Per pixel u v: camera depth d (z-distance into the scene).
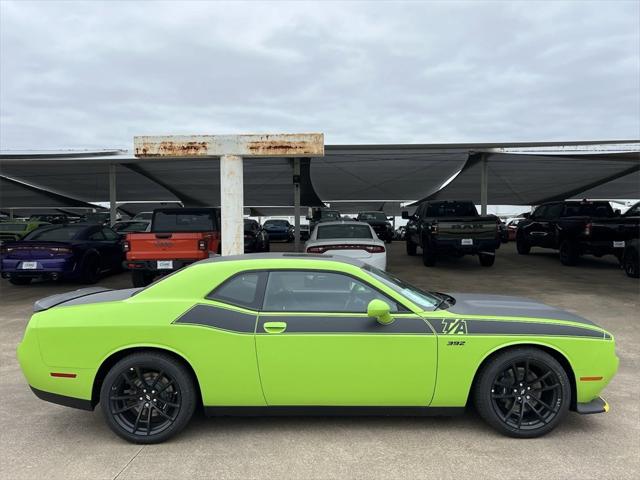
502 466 3.42
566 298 9.59
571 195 30.11
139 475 3.32
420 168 20.09
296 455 3.59
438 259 16.75
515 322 3.86
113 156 16.05
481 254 14.73
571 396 3.90
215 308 3.80
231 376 3.74
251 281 3.93
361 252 10.12
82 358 3.76
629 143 14.54
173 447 3.73
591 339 3.87
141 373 3.80
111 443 3.82
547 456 3.56
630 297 9.70
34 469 3.42
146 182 23.91
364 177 22.34
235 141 8.68
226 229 8.72
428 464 3.45
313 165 19.44
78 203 34.09
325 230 11.33
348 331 3.76
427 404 3.83
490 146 14.88
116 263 13.20
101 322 3.77
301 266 3.97
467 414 4.31
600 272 13.45
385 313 3.67
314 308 3.88
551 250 20.23
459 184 24.97
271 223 27.80
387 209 39.44
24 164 18.45
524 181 24.08
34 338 3.82
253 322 3.77
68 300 4.22
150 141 8.69
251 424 4.12
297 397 3.78
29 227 19.75
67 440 3.88
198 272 3.95
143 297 3.89
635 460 3.51
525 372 3.84
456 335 3.78
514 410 3.88
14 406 4.59
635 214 14.62
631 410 4.39
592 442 3.79
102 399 3.76
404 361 3.76
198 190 26.45
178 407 3.77
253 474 3.33
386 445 3.74
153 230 11.18
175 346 3.72
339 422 4.15
